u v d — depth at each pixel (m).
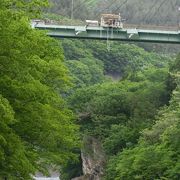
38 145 41.78
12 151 32.72
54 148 45.88
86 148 89.94
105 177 75.44
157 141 59.91
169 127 52.31
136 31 102.31
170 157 50.62
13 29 31.33
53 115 44.16
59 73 45.03
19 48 31.94
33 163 38.66
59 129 44.06
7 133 32.47
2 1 31.81
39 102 36.34
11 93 32.75
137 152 59.00
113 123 89.88
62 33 104.44
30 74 34.09
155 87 92.75
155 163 51.25
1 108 28.52
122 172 56.97
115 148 81.62
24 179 36.53
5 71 31.81
